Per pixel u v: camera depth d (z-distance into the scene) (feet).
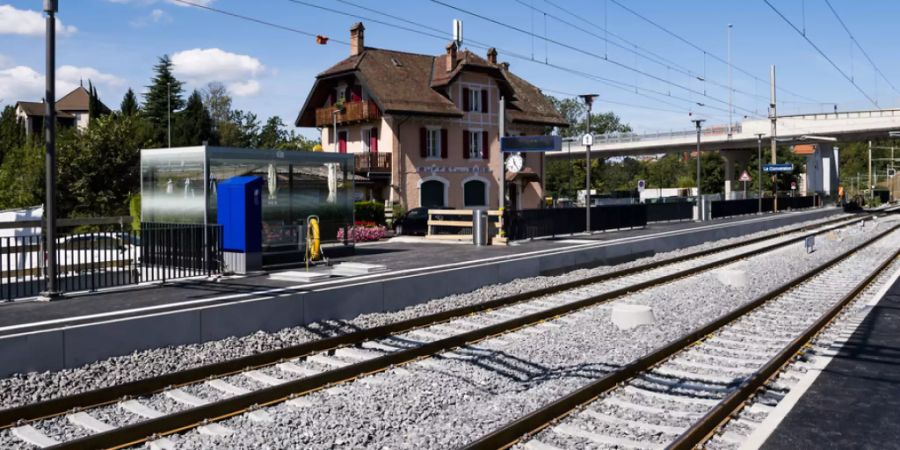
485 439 20.61
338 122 139.33
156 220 58.65
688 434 20.72
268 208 58.80
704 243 101.76
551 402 24.41
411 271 52.01
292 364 32.42
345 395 27.32
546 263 64.54
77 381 29.01
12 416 24.02
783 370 29.71
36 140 132.26
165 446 21.79
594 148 243.40
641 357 30.55
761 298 47.57
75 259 57.77
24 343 29.35
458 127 144.05
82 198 114.52
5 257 54.29
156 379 28.09
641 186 137.18
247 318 37.96
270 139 274.36
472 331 36.96
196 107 204.85
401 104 131.85
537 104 166.61
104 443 21.40
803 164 265.95
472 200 147.64
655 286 57.36
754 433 21.66
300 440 22.06
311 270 53.83
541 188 163.63
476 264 56.75
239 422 24.11
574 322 42.11
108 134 119.44
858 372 29.22
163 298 40.01
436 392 27.48
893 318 41.91
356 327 41.22
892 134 203.10
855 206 215.72
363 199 132.98
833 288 55.62
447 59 143.84
